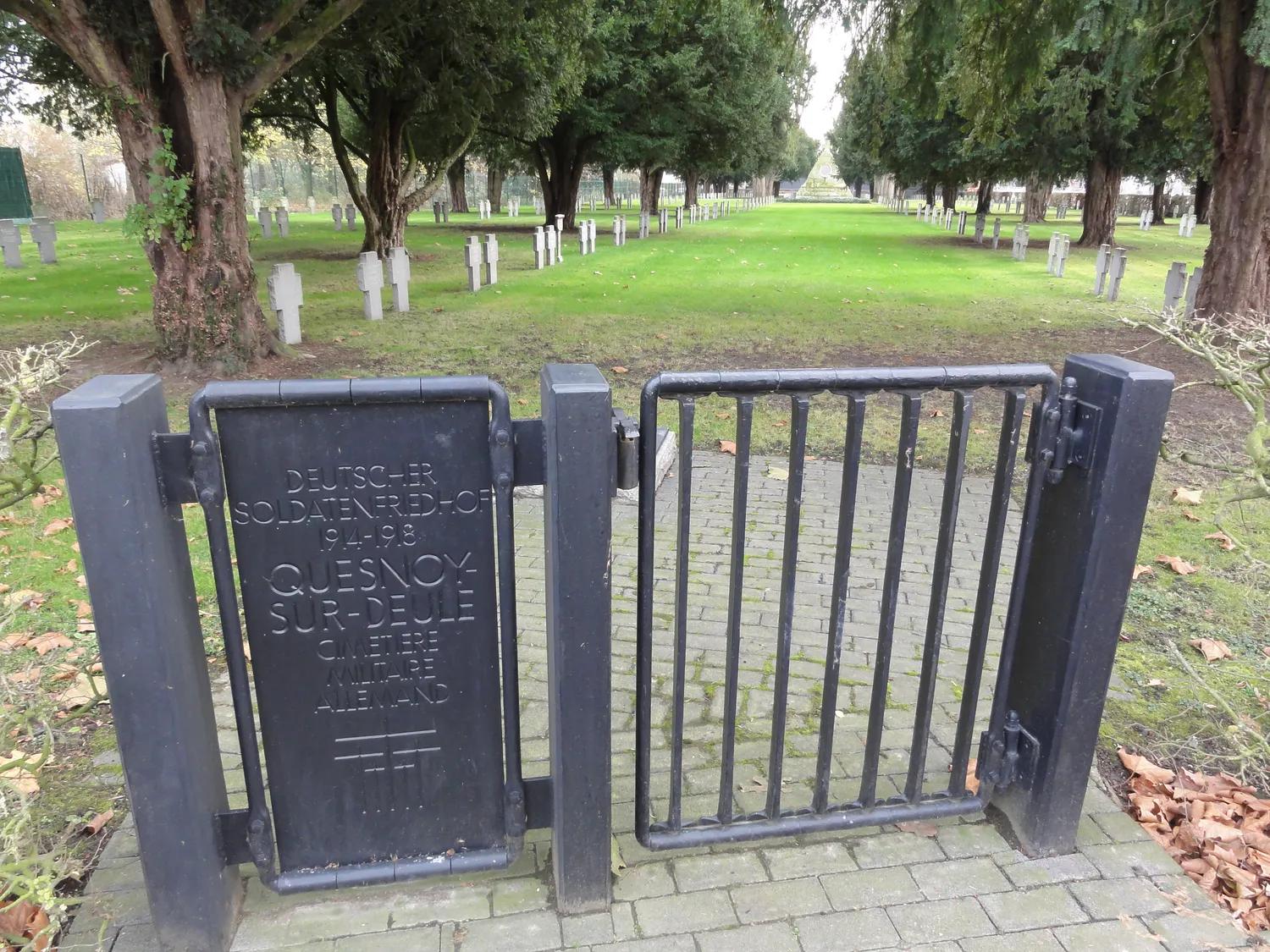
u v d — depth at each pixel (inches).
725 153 1205.7
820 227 1492.4
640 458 76.9
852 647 138.9
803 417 78.3
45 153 1560.0
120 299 516.4
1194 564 169.3
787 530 81.8
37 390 91.1
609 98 1040.2
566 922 84.8
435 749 82.2
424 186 775.1
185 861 76.0
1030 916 86.1
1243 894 88.7
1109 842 96.7
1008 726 94.9
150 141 308.0
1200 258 872.9
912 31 383.2
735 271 723.4
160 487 69.1
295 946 81.7
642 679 85.0
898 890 89.3
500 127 898.1
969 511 199.6
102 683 123.2
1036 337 420.5
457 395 69.4
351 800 82.5
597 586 74.2
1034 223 1621.6
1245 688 127.4
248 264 337.4
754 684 128.3
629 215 1876.2
